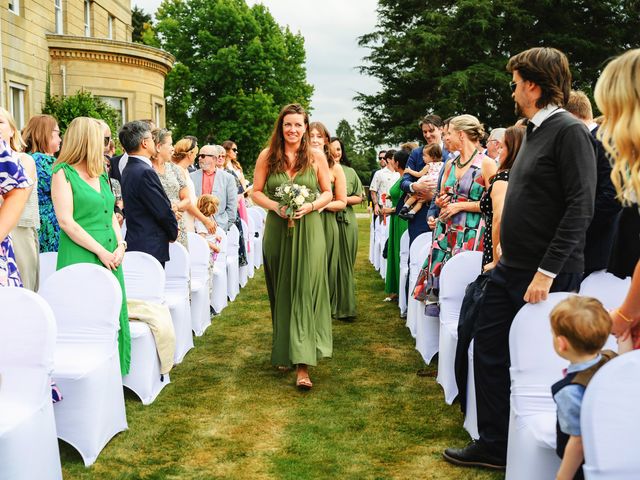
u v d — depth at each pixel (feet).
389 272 24.40
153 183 15.67
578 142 8.84
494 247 11.67
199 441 11.68
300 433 12.08
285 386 14.85
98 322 11.62
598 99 6.89
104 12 70.23
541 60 9.14
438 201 14.75
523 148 9.62
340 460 10.92
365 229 64.18
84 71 58.59
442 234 14.87
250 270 32.12
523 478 8.64
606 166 10.94
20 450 8.41
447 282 13.88
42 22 55.31
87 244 12.27
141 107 62.44
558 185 9.17
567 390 7.07
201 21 122.11
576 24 97.81
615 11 98.58
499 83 91.40
